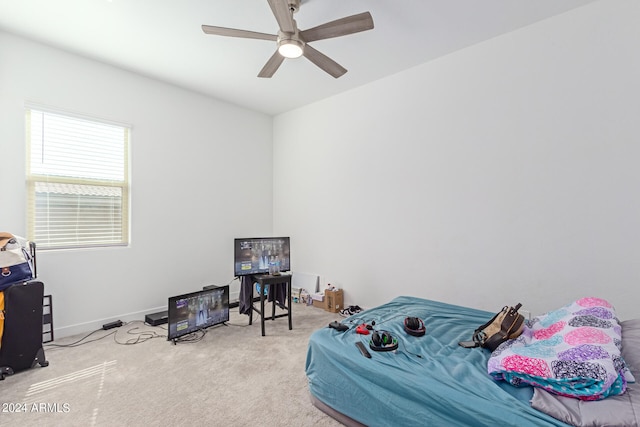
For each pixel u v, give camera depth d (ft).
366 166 12.32
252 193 15.24
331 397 5.85
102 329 10.41
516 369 4.43
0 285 7.29
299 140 14.94
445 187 10.16
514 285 8.82
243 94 13.35
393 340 5.98
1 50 8.75
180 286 12.54
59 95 9.69
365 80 11.97
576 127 7.86
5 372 7.25
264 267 11.23
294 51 7.23
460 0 7.49
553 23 8.16
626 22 7.23
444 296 10.20
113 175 10.97
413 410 4.65
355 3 7.63
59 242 9.86
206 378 7.31
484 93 9.34
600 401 3.88
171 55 10.09
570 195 7.95
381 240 11.85
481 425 4.02
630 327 5.46
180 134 12.57
